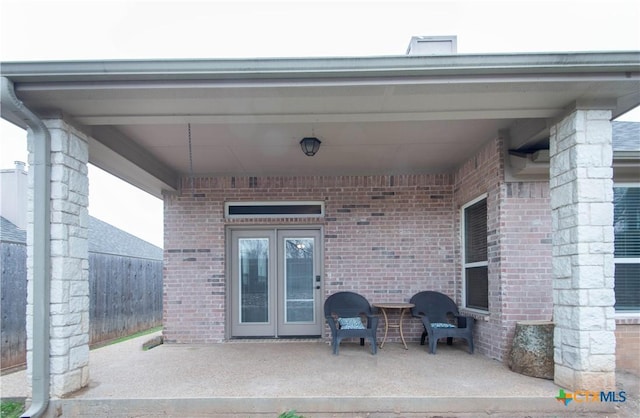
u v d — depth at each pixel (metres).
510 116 4.33
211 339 7.11
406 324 6.97
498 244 5.39
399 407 3.84
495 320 5.48
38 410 3.78
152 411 3.88
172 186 7.10
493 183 5.54
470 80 3.59
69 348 4.07
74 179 4.27
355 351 6.14
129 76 3.56
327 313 6.72
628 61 3.44
